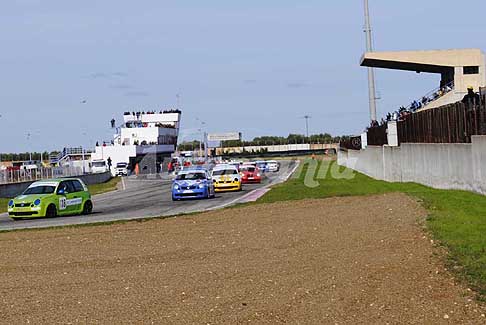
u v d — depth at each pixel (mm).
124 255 18578
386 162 53312
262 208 29969
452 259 15609
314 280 14211
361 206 28031
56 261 18016
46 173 72688
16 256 19250
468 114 31438
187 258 17641
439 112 36906
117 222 27859
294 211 27859
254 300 12641
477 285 13117
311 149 177500
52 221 31922
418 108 63188
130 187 71188
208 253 18281
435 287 13234
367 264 15719
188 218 27641
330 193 39562
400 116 53375
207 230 23156
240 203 35906
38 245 21422
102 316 11766
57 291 14055
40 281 15266
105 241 21578
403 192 33469
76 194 36406
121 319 11539
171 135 125750
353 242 18969
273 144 181000
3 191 56156
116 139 115500
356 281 13977
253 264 16312
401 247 17672
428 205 25953
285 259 16859
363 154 71312
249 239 20484
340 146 106750
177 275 15281
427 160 39219
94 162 100500
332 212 26531
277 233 21484
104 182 88812
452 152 33469
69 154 121625
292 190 44969
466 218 21859
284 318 11414
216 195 47844
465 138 32188
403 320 11227
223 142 181500
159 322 11281
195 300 12742
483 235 18312
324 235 20531
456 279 13688
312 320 11281
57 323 11422
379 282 13859
